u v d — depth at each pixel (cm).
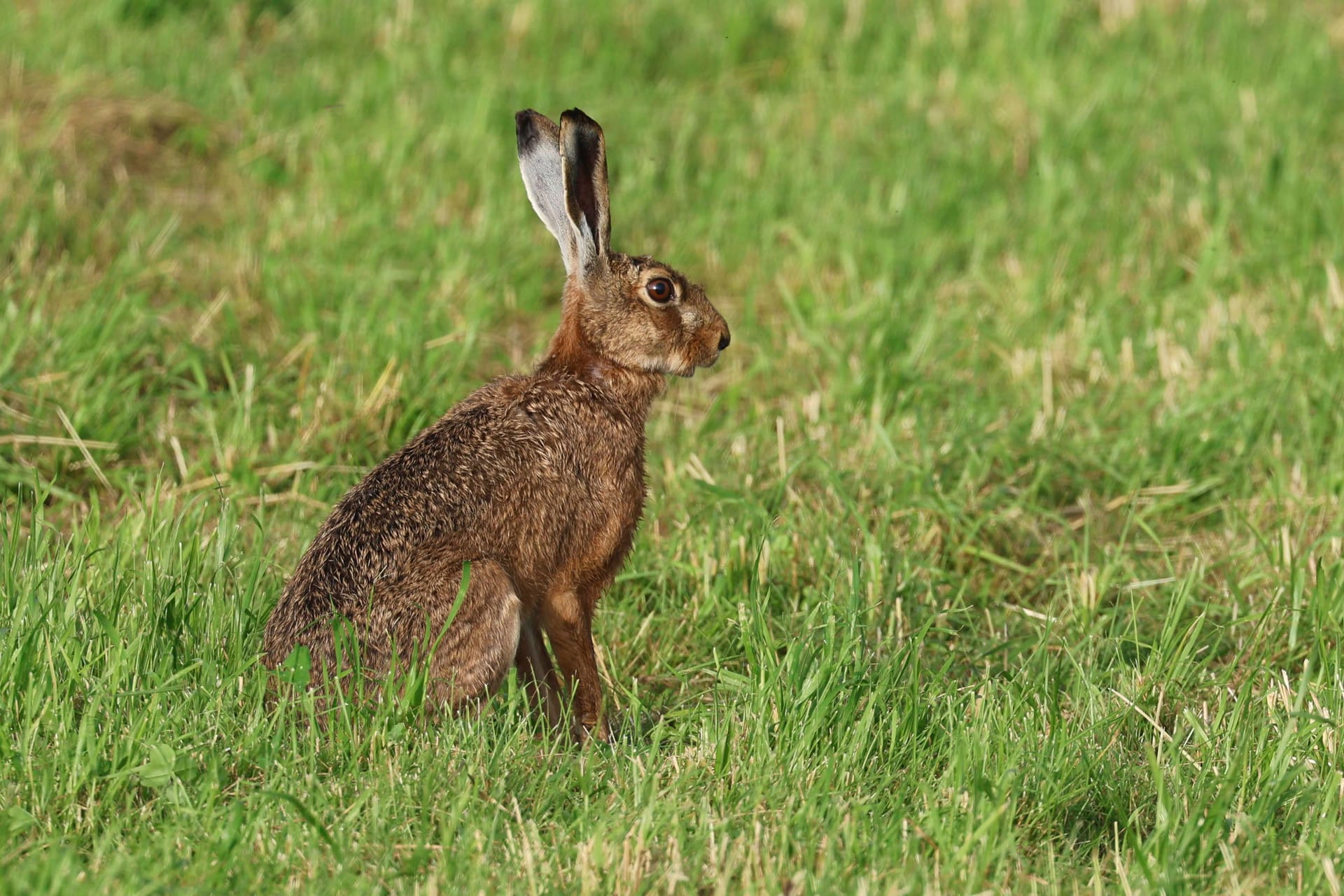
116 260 1391
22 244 1372
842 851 684
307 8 1969
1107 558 1055
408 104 1722
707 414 1238
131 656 784
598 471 882
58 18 1833
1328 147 1708
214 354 1264
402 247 1456
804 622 945
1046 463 1135
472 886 643
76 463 1111
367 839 685
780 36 2008
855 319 1365
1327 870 672
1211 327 1348
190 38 1870
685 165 1677
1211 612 990
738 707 834
